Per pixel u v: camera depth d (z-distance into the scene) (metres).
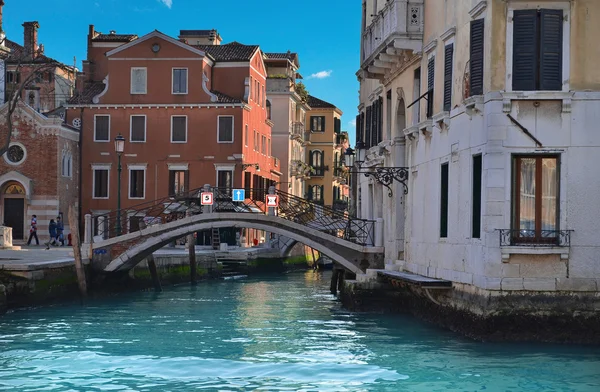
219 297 29.30
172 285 34.00
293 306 26.09
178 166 48.31
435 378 13.73
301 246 54.44
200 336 19.08
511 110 15.24
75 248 25.78
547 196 15.36
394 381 13.62
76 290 25.91
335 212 26.72
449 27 18.05
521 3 15.27
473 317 16.08
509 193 15.26
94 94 49.72
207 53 48.53
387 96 24.64
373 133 26.95
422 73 20.52
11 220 46.06
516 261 15.27
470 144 16.41
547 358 14.84
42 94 58.06
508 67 15.30
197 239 48.78
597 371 13.89
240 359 15.92
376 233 24.86
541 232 15.30
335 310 24.56
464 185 16.80
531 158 15.37
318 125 76.00
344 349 16.91
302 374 14.39
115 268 27.61
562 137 15.23
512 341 15.40
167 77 48.31
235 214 26.69
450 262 17.72
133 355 16.44
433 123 19.02
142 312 24.00
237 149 48.19
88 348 17.27
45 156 45.84
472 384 13.23
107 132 48.44
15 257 28.67
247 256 42.66
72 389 13.26
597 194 15.22
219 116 48.25
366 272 23.17
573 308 15.24
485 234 15.40
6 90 51.44
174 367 15.13
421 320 20.81
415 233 20.95
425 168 19.95
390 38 20.89
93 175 48.41
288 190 64.44
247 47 52.50
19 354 16.52
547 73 15.24
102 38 53.41
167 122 48.41
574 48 15.26
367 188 27.83
